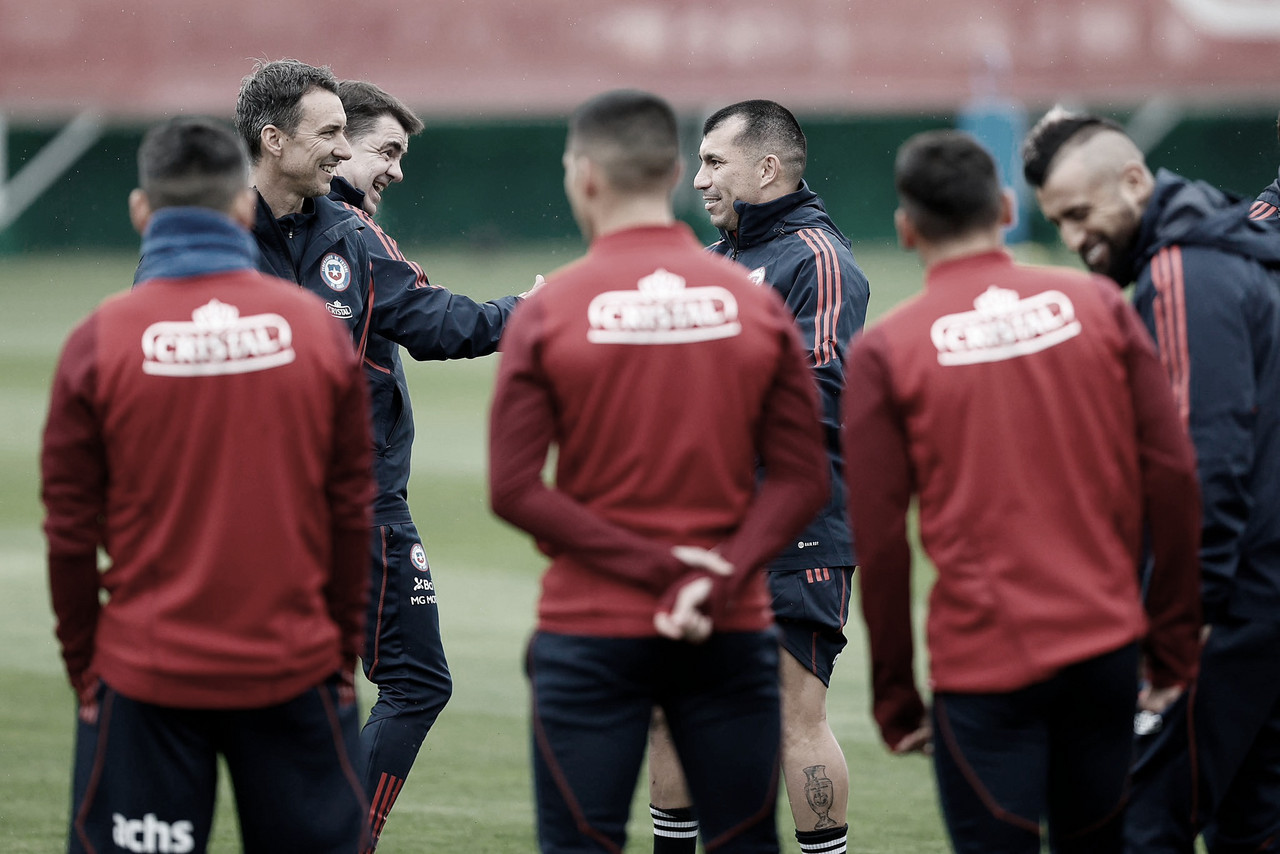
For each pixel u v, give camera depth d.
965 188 8.86
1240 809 10.55
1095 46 118.19
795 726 13.03
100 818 9.11
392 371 14.06
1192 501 8.91
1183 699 10.07
